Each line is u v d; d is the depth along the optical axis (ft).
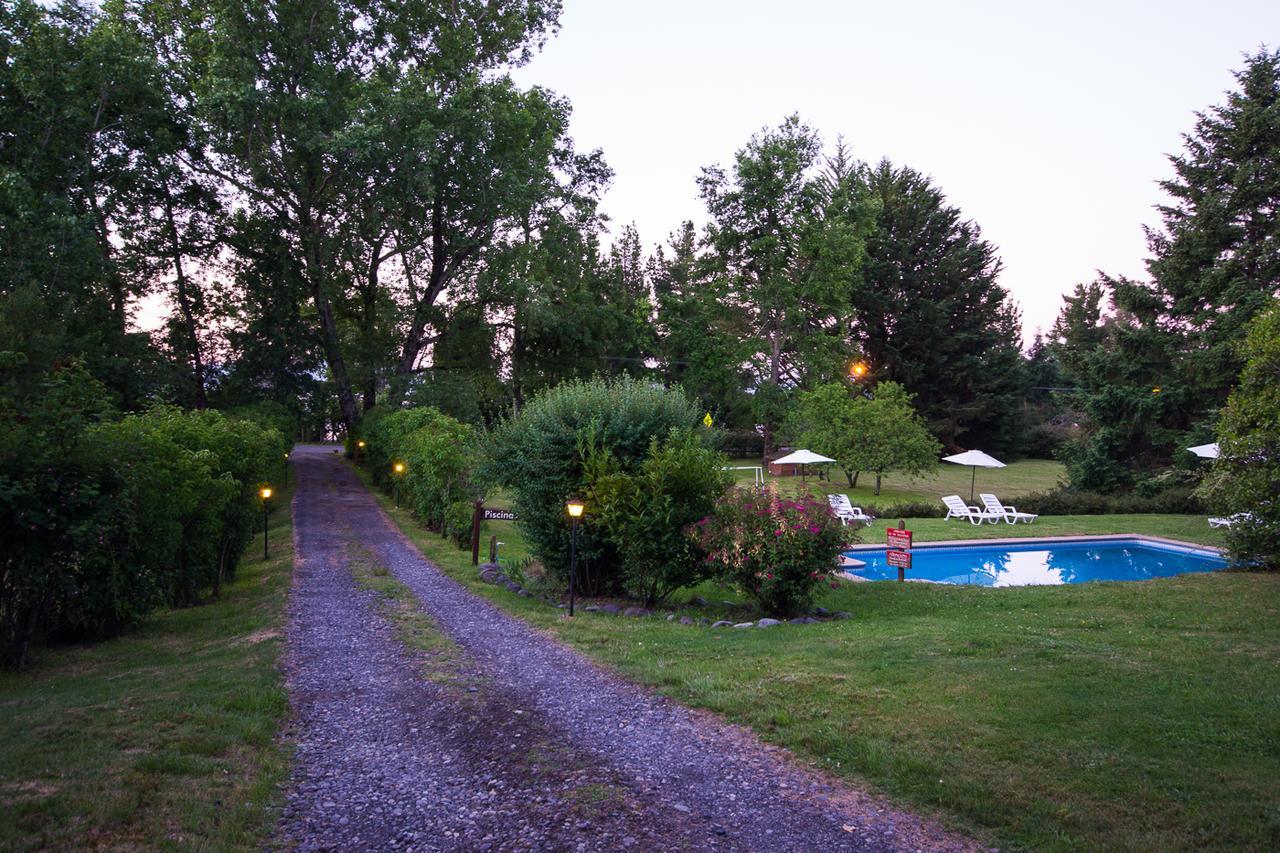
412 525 71.72
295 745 18.16
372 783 15.90
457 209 111.04
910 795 14.52
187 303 110.83
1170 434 89.35
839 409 102.32
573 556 34.42
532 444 41.39
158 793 14.25
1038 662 22.91
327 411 151.12
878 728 17.75
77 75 83.15
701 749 17.44
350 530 67.36
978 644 25.35
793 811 14.21
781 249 121.70
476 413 111.65
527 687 22.90
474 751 17.72
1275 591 35.19
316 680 23.81
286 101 89.97
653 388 43.06
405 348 118.11
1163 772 14.76
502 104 103.40
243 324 113.19
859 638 26.99
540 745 18.02
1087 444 97.50
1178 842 12.20
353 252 104.73
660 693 21.77
